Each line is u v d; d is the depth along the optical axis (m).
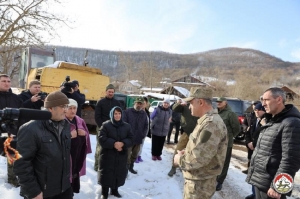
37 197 2.09
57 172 2.25
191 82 49.91
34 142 2.11
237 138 9.87
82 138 3.28
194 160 2.32
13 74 10.52
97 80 7.79
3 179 3.47
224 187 4.78
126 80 44.78
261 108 4.62
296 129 2.38
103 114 4.73
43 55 8.74
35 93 4.28
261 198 2.63
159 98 23.28
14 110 1.34
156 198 3.88
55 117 2.28
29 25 7.30
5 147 1.33
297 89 42.06
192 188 2.47
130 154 4.76
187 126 4.66
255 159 2.73
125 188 4.13
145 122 5.02
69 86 4.71
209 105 2.55
